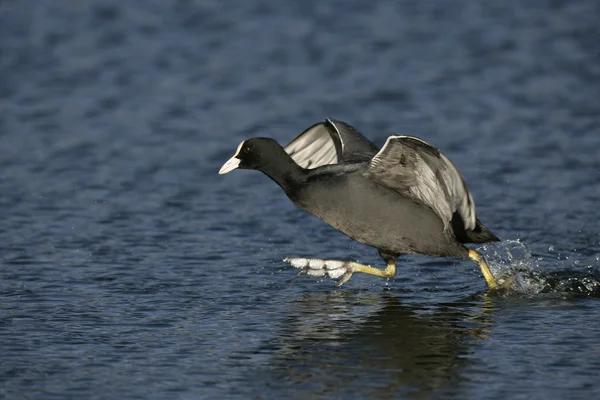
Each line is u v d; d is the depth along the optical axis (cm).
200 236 1448
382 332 1072
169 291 1212
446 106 2164
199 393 909
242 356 1001
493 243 1393
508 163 1803
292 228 1496
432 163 1085
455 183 1077
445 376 945
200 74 2388
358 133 1323
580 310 1140
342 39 2634
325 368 968
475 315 1128
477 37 2656
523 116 2091
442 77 2364
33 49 2534
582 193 1634
